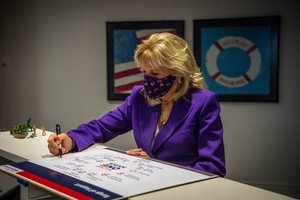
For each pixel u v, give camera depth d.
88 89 3.76
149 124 1.35
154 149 1.31
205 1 3.43
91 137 1.46
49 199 1.23
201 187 0.93
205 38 3.44
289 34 3.29
